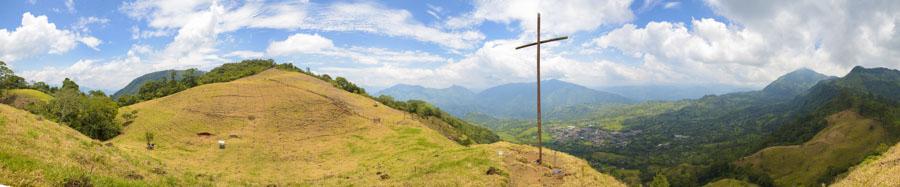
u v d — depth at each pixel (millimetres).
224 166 63375
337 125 107188
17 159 19031
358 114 122812
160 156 64875
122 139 80062
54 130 34375
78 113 87188
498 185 35562
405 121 119312
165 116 98375
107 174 23734
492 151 49969
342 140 91688
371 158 70438
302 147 84125
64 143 28000
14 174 17109
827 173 171875
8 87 132125
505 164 42875
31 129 28547
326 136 96125
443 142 87750
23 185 16594
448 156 50781
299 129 100750
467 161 45438
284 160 71000
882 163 41344
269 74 185500
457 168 43031
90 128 82875
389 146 81125
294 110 117000
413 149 73438
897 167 36375
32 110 90688
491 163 42812
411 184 37688
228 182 42156
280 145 84438
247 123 101438
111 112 88938
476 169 41312
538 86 43625
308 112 116750
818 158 197375
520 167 42156
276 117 108812
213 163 65625
